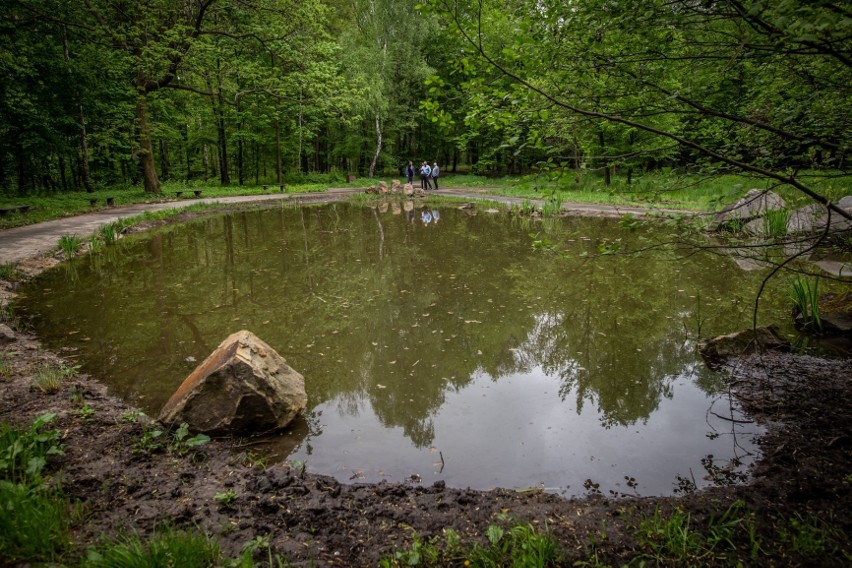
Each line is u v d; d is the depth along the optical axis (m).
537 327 7.36
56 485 3.22
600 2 2.81
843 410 4.29
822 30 2.02
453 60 3.16
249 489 3.43
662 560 2.65
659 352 6.25
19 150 22.36
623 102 3.25
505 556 2.66
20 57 18.53
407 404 5.05
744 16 2.44
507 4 3.00
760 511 3.04
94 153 26.66
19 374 5.22
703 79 3.26
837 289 7.47
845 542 2.69
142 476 3.51
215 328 7.22
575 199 21.16
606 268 10.94
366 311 8.14
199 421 4.21
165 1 20.53
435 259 12.05
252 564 2.48
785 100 3.56
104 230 13.41
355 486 3.56
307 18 22.72
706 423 4.42
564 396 5.21
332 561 2.71
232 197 25.84
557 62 3.17
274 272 10.78
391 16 34.44
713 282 9.52
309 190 30.20
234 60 23.47
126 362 5.91
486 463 3.97
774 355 5.61
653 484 3.62
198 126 33.09
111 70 22.02
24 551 2.54
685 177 3.26
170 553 2.50
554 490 3.58
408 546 2.83
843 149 2.78
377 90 33.19
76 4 20.14
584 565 2.61
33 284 9.41
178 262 11.66
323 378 5.65
